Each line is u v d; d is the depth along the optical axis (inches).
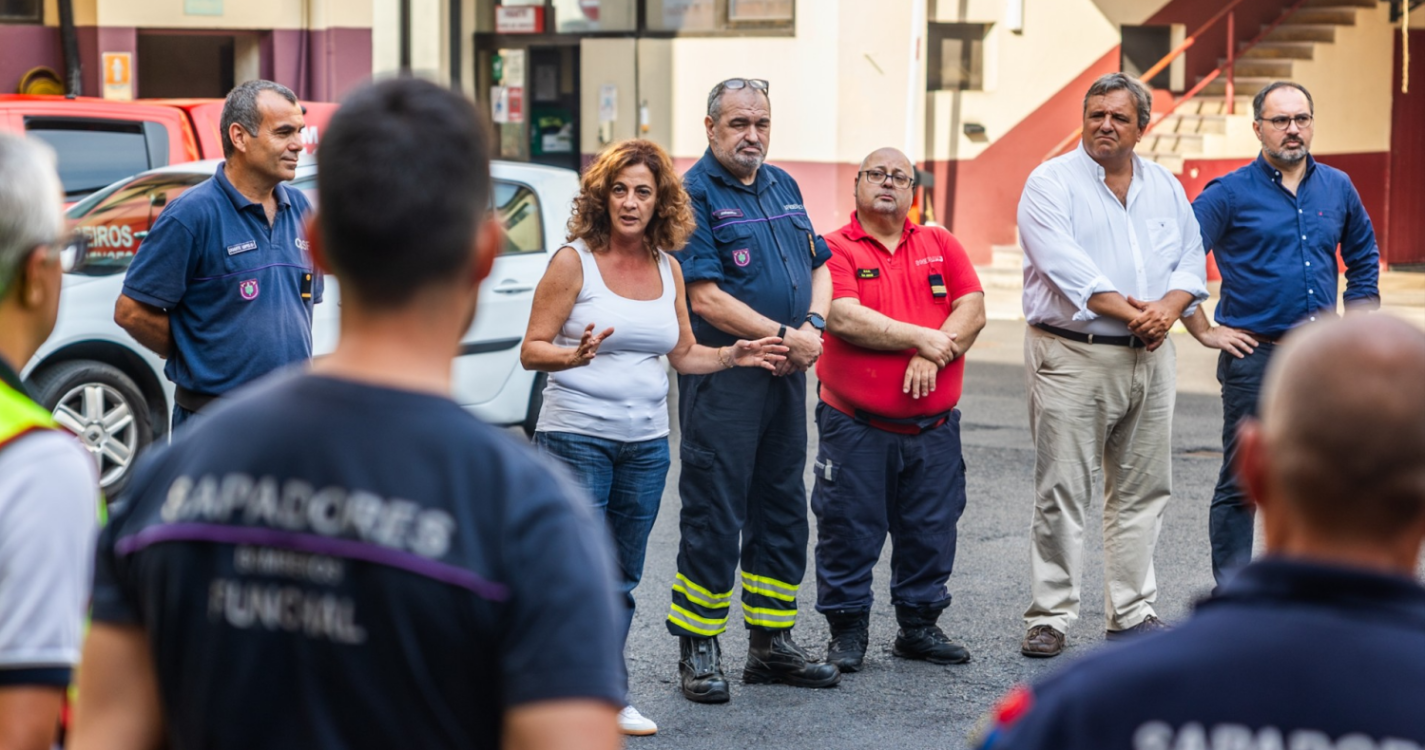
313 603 72.2
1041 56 762.8
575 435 201.9
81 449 87.0
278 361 197.9
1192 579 279.6
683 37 750.5
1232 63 758.5
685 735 204.2
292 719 73.0
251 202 197.2
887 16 717.3
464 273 77.7
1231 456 248.8
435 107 77.2
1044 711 65.9
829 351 232.8
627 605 208.1
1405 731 61.1
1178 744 62.9
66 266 151.3
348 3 748.0
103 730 77.0
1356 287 258.5
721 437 214.8
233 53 742.5
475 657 72.2
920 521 235.1
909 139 711.1
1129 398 238.5
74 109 380.8
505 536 72.7
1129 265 236.7
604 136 777.6
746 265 215.9
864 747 199.8
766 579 226.1
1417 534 66.3
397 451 73.4
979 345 579.8
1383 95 794.8
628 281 203.3
